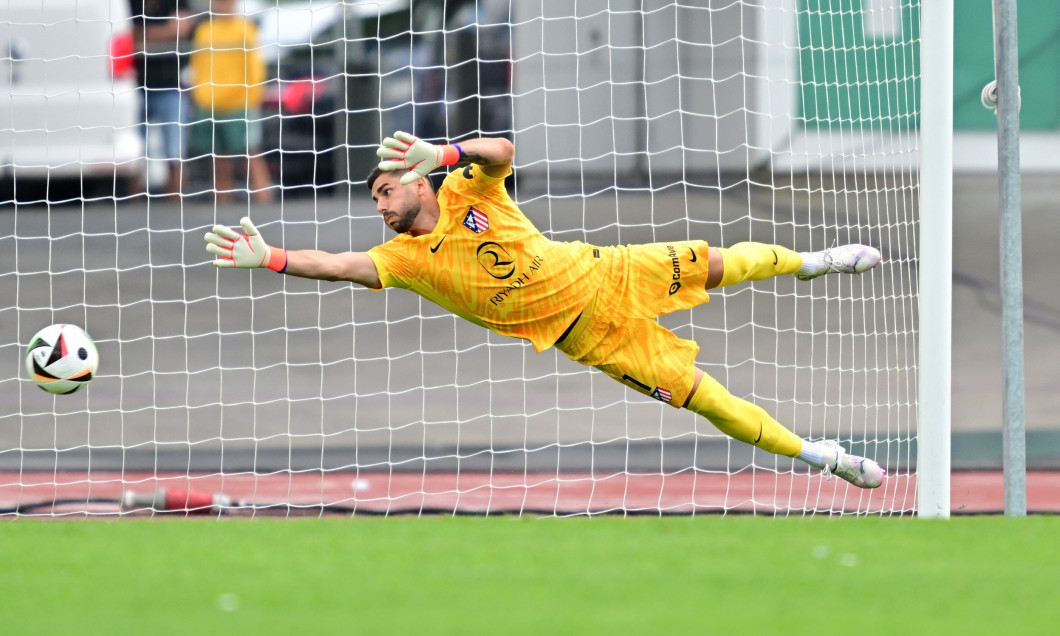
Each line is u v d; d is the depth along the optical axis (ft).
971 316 121.08
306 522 55.88
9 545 49.90
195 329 118.42
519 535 51.37
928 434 68.80
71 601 40.81
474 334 118.11
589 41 184.03
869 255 69.21
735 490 79.61
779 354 108.68
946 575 43.83
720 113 176.55
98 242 146.92
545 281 59.52
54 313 120.88
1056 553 47.65
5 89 135.44
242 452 86.48
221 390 95.35
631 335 61.36
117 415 94.63
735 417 63.46
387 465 84.07
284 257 55.57
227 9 136.56
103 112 139.85
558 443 83.61
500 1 185.37
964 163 176.96
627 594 40.98
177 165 165.68
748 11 174.19
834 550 48.01
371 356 111.34
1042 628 37.27
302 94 180.96
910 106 120.57
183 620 38.29
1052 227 153.69
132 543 50.16
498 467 84.02
